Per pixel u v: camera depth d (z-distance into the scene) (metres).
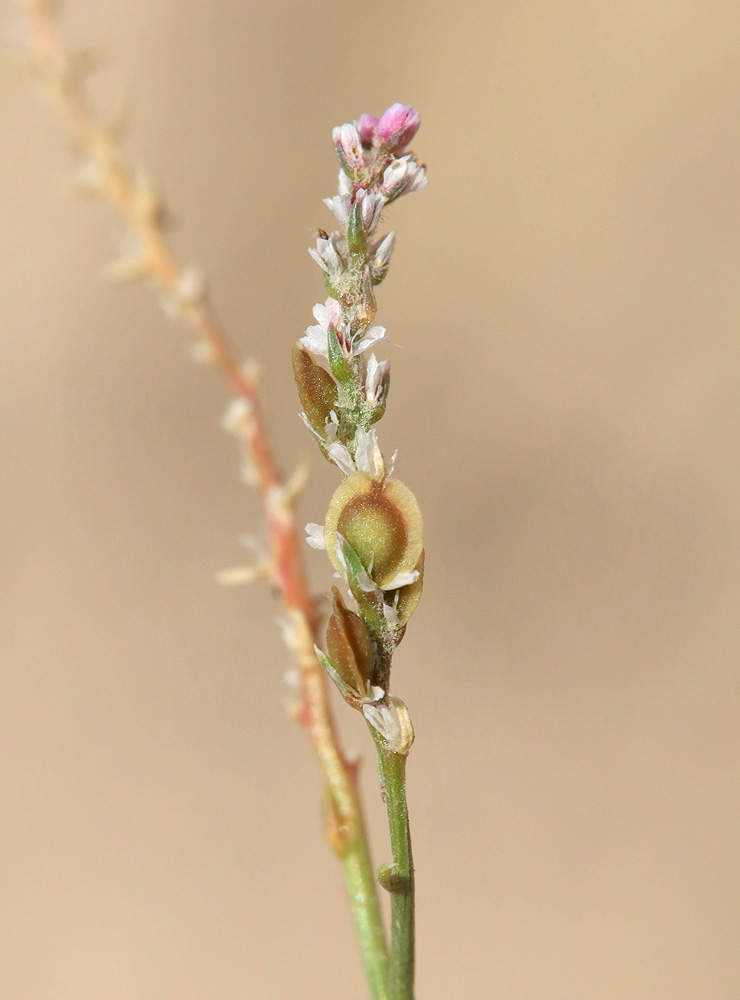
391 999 0.11
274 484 0.10
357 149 0.12
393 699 0.12
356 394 0.12
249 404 0.10
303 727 0.11
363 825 0.11
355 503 0.12
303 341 0.12
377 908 0.11
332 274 0.12
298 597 0.11
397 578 0.12
